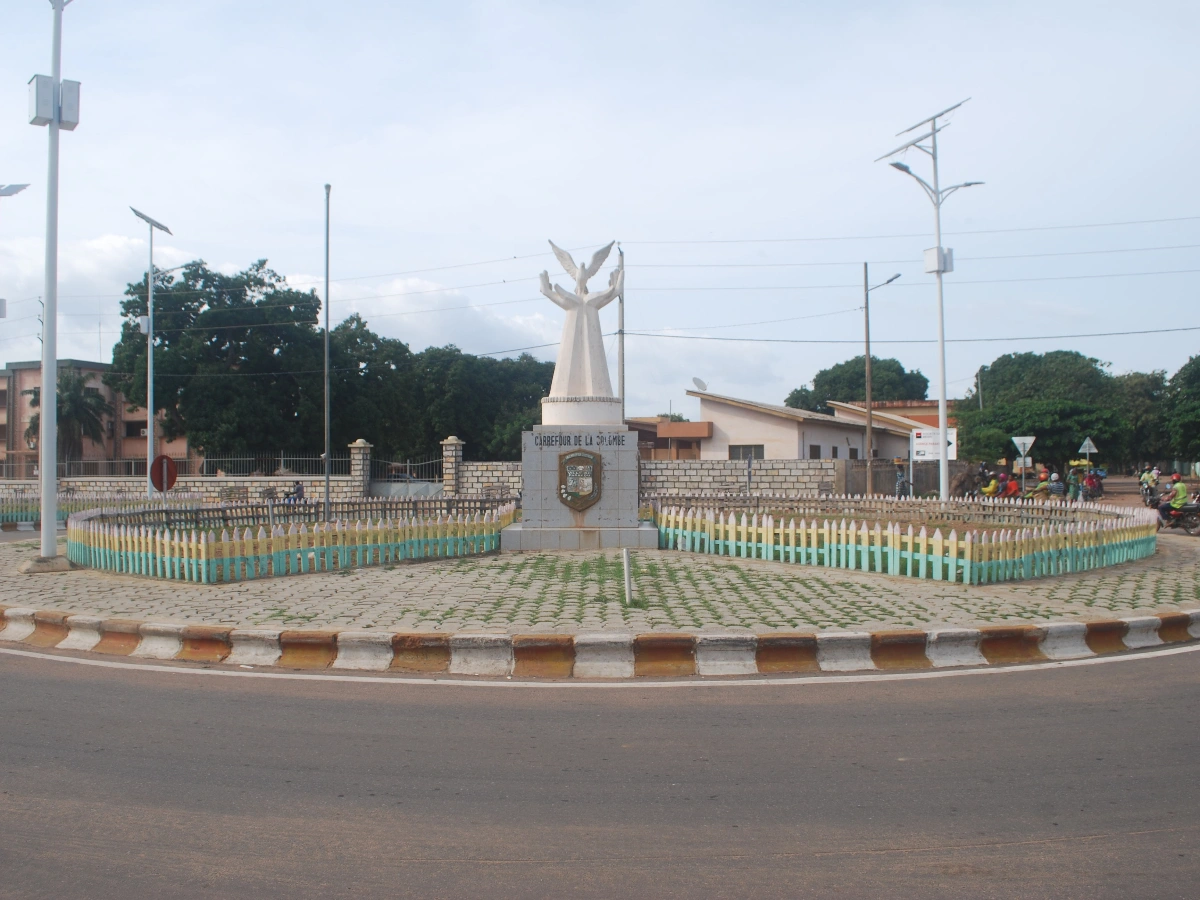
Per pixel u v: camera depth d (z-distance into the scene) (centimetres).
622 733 614
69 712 668
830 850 431
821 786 513
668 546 1622
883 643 813
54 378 1399
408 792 509
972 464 3831
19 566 1430
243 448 4028
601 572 1277
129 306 4225
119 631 895
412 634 816
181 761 561
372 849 436
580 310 1736
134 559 1318
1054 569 1283
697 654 796
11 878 405
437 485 3447
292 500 3088
